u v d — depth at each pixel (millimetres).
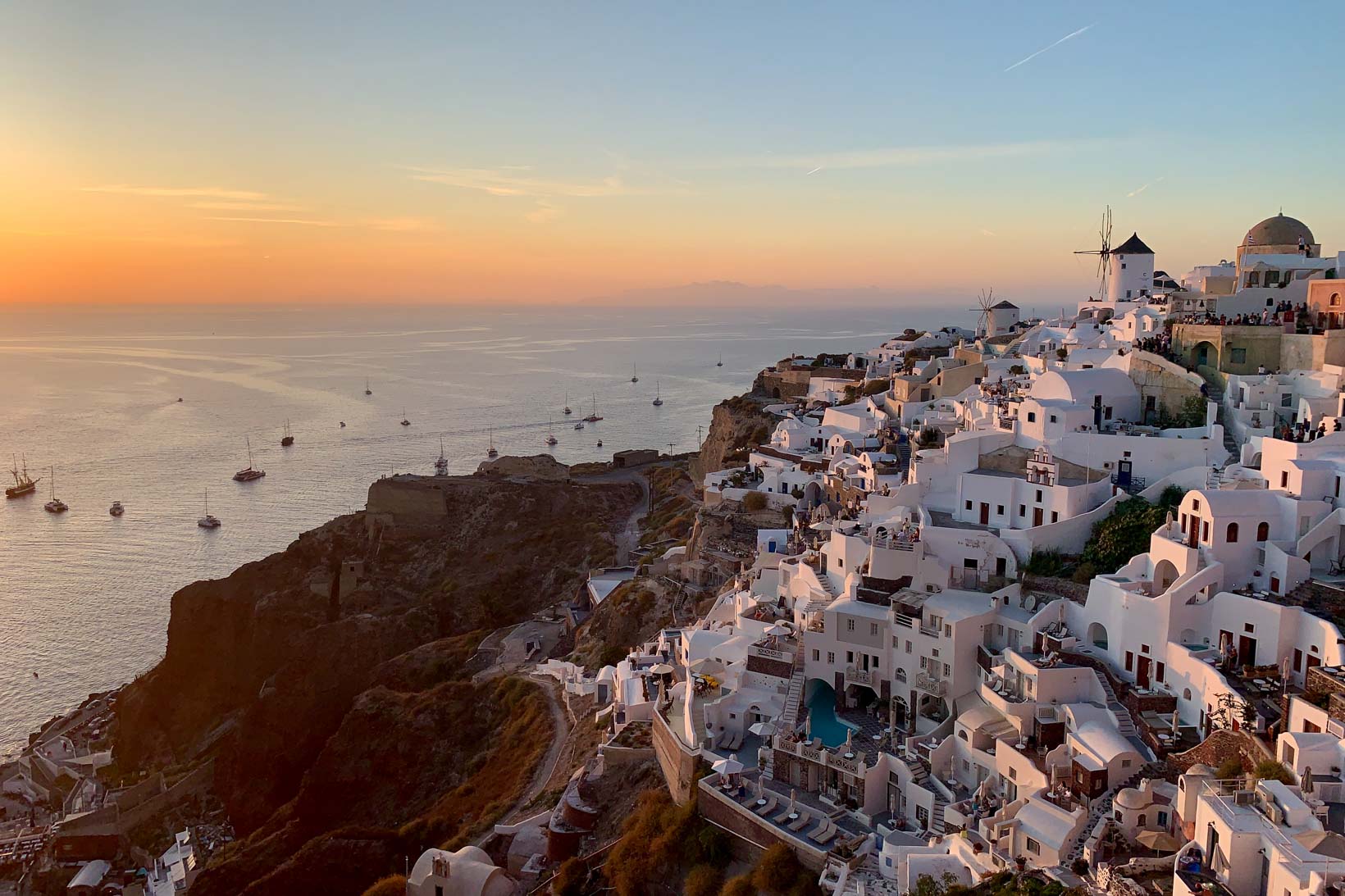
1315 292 89000
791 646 80750
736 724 74625
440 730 114625
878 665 73625
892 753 65438
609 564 153625
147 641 179000
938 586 75438
